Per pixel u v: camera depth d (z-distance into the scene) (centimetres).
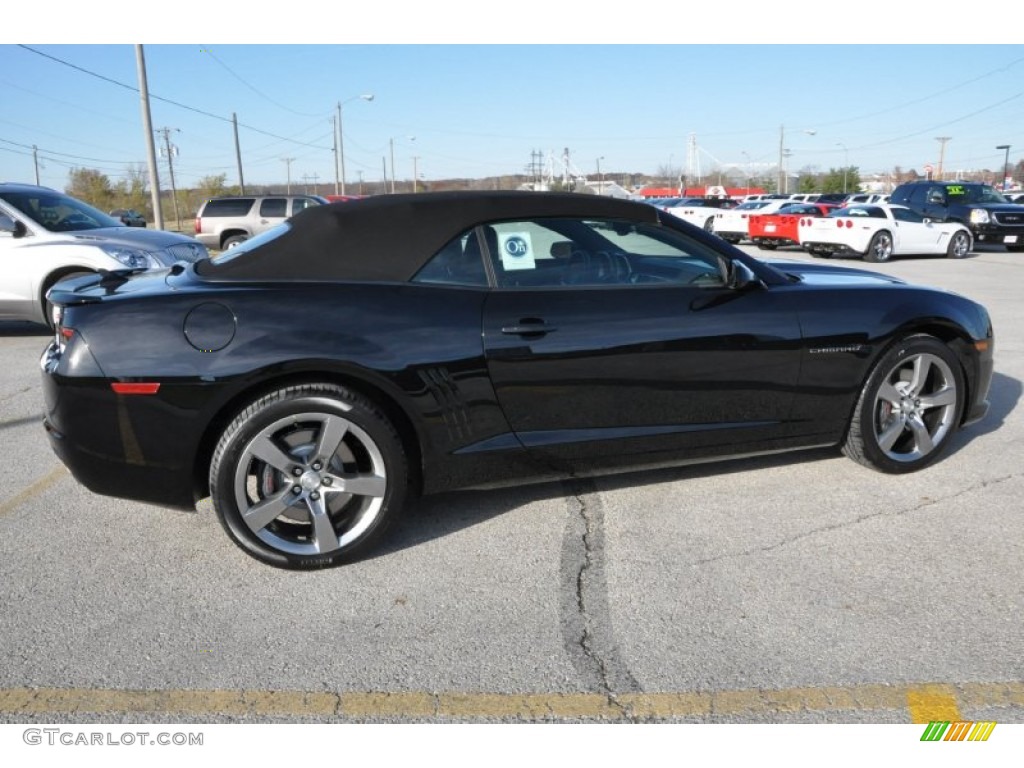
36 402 588
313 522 324
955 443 475
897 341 406
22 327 942
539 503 392
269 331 311
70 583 318
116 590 313
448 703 246
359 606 301
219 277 332
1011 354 711
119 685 254
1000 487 406
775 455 454
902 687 249
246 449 313
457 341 330
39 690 252
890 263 1762
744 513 378
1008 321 894
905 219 1847
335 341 315
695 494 400
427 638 279
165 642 278
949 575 317
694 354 363
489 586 314
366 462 338
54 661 266
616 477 423
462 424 337
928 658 263
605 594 307
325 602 304
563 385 346
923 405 418
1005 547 341
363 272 334
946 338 429
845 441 416
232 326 310
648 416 364
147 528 370
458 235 344
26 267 794
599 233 362
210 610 298
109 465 316
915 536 352
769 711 240
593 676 257
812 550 340
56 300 323
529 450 349
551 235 355
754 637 276
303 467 322
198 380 306
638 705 244
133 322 310
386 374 320
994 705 241
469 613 295
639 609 296
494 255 347
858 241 1773
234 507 316
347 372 317
